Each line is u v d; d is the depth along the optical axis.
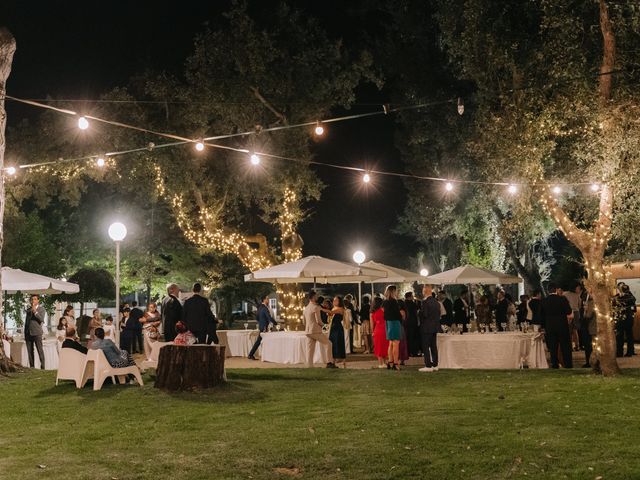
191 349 12.84
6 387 13.84
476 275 23.11
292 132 27.12
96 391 12.80
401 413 10.40
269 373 15.40
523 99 14.52
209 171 29.69
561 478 7.01
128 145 28.11
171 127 28.45
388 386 13.30
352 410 10.74
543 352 17.92
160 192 29.09
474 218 36.16
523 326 19.50
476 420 9.75
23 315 42.53
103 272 36.97
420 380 14.06
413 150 35.88
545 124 14.38
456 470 7.39
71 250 46.31
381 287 56.81
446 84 33.47
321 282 24.48
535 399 11.44
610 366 14.25
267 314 22.80
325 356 19.92
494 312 24.78
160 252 45.66
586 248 14.47
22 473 7.63
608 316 14.40
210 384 12.90
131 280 46.25
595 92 14.05
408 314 21.95
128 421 10.41
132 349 26.44
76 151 28.97
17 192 31.14
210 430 9.61
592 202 15.84
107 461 8.09
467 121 31.80
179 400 11.91
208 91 26.38
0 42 16.08
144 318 16.98
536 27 15.49
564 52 14.07
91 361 13.34
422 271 37.25
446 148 33.78
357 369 16.33
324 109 27.77
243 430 9.54
